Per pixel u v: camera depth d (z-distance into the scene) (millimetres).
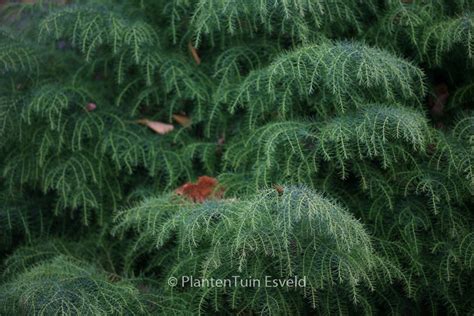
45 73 2629
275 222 1826
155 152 2457
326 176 2203
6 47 2449
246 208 1847
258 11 2287
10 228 2504
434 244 2145
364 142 2082
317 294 2041
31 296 1869
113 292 1966
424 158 2199
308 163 2135
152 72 2496
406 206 2186
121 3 2748
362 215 2191
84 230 2637
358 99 2141
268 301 1966
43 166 2463
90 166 2445
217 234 1907
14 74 2576
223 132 2512
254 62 2492
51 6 2762
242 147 2387
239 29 2477
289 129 2146
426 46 2287
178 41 2645
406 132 1990
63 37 2693
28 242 2574
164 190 2377
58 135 2465
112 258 2490
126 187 2607
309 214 1757
